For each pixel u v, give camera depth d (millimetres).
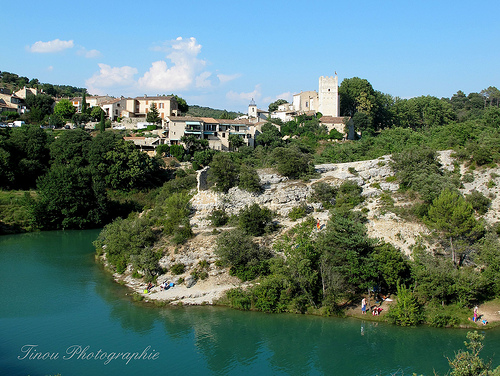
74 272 73125
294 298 57594
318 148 158750
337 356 48094
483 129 112938
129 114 196625
